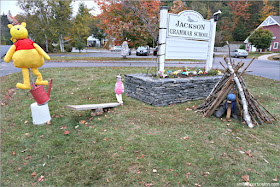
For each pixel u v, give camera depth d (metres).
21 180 2.98
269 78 10.55
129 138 4.14
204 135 4.33
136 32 17.12
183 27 6.95
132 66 13.55
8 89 7.21
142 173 3.09
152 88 5.94
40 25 27.41
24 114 5.38
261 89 8.59
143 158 3.46
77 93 7.18
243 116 5.18
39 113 4.74
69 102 6.35
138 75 7.05
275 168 3.29
